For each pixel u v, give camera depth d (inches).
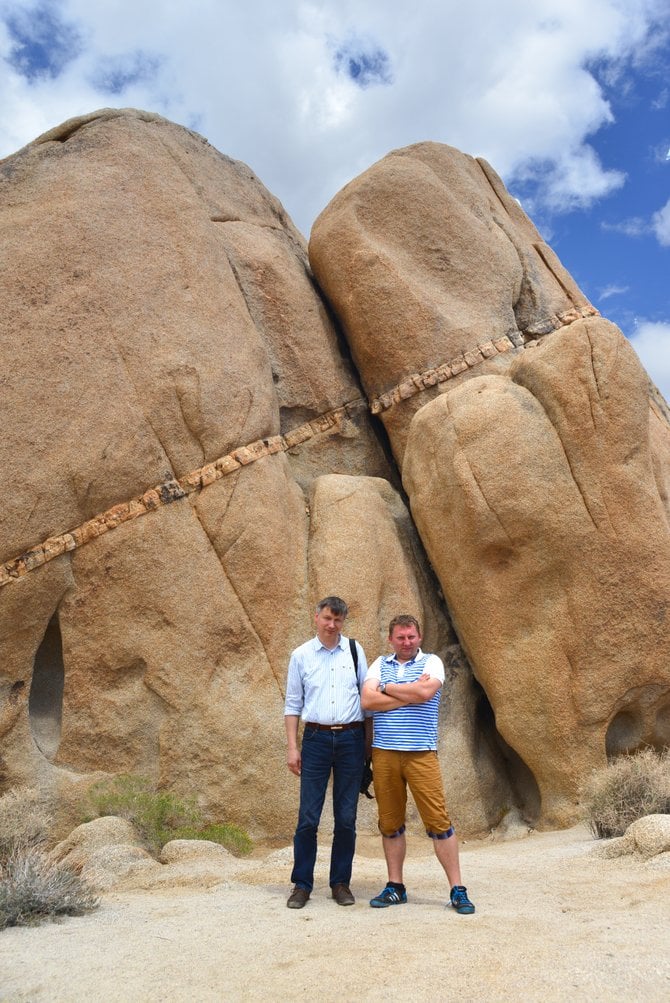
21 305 416.5
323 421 508.7
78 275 426.9
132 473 409.7
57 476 399.2
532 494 395.5
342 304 521.7
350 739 229.0
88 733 388.8
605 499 394.9
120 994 152.7
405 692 215.6
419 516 440.1
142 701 393.1
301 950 171.8
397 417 498.3
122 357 422.3
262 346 481.1
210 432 430.6
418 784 213.2
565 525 392.8
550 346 415.2
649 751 362.6
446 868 208.1
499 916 191.5
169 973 162.2
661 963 149.1
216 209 517.3
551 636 392.2
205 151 539.2
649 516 398.0
